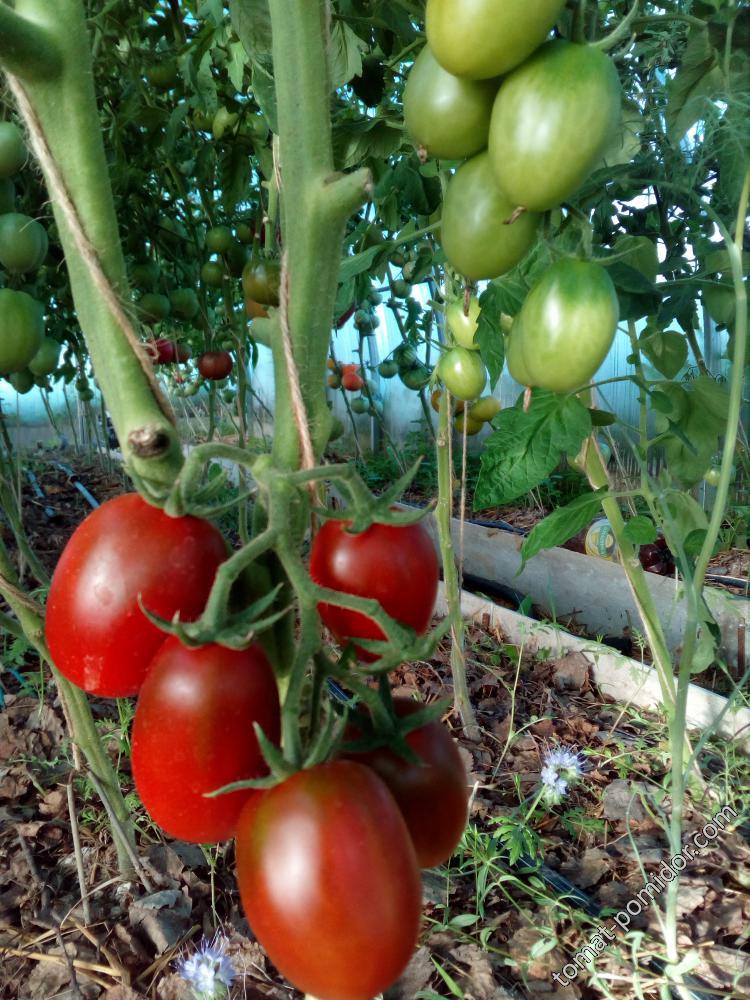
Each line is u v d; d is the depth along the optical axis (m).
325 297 0.21
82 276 0.22
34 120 0.21
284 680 0.22
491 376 0.53
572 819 0.71
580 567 1.22
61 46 0.20
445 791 0.24
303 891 0.19
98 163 0.22
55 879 0.64
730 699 0.58
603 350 0.31
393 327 2.54
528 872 0.65
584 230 0.31
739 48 0.42
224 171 0.91
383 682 0.22
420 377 1.44
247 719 0.20
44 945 0.58
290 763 0.20
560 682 0.98
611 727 0.88
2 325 0.48
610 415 0.55
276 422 0.21
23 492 2.17
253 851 0.20
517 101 0.25
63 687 0.56
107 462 2.40
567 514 0.58
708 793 0.73
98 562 0.21
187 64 0.80
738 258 0.47
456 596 0.83
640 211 0.91
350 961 0.19
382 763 0.23
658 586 1.10
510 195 0.27
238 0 0.42
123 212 1.08
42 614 0.54
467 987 0.54
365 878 0.19
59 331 1.32
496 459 0.46
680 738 0.56
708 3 0.43
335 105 0.70
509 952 0.58
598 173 0.58
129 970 0.55
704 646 0.69
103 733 0.81
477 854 0.63
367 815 0.19
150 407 0.22
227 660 0.20
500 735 0.86
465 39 0.24
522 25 0.23
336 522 0.23
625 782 0.76
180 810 0.20
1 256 0.51
